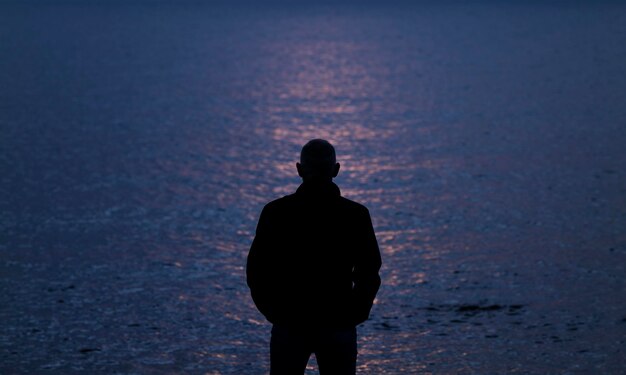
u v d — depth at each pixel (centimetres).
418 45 5834
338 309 464
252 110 3038
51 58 4853
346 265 467
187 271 1213
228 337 929
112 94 3409
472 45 5753
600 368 820
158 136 2475
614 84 3625
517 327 960
